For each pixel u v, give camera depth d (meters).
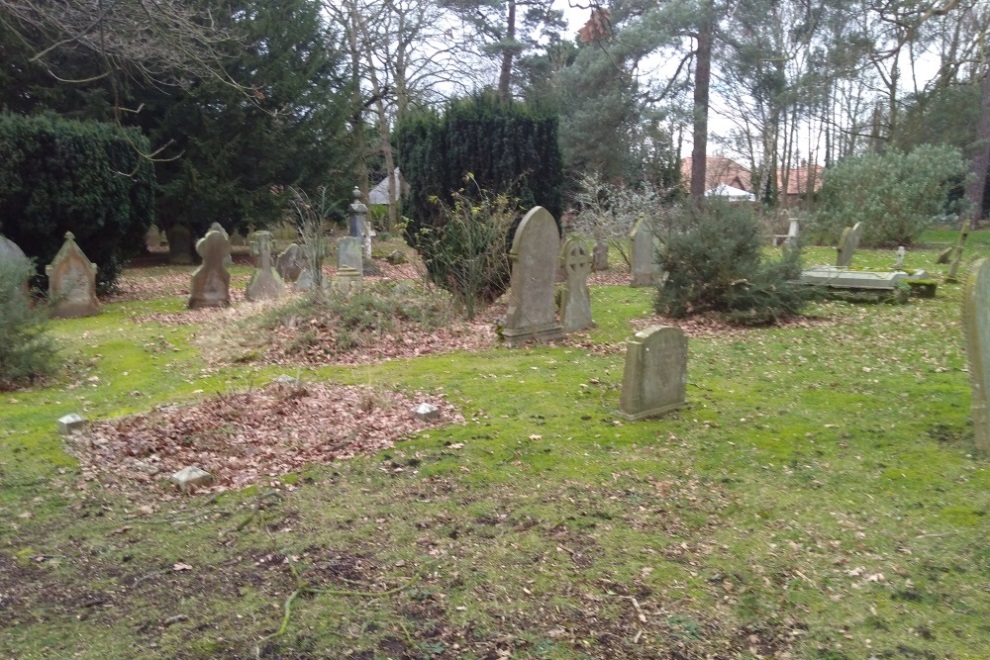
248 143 23.27
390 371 8.33
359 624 3.45
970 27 18.55
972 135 31.58
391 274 19.92
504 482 5.14
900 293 12.75
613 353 9.29
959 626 3.41
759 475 5.21
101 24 11.50
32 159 13.85
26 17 11.98
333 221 28.75
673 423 6.34
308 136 24.52
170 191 21.55
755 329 10.91
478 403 6.95
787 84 25.30
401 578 3.86
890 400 6.93
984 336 5.45
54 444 6.04
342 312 10.14
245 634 3.38
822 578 3.85
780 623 3.46
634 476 5.22
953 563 3.96
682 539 4.29
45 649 3.30
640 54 21.80
